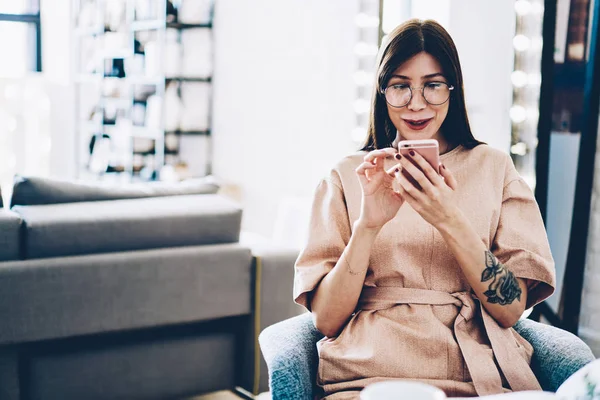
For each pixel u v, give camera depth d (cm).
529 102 272
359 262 126
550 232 250
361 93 388
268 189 453
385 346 126
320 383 129
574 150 232
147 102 486
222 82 475
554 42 238
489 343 130
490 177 138
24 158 573
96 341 222
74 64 577
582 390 88
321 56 410
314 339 138
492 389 123
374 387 76
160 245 228
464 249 122
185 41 472
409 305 131
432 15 333
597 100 224
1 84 561
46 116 578
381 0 370
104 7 521
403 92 132
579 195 231
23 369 215
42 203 227
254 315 241
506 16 290
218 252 233
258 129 455
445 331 127
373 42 377
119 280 218
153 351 232
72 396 221
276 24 436
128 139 490
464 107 140
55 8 584
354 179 139
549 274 129
